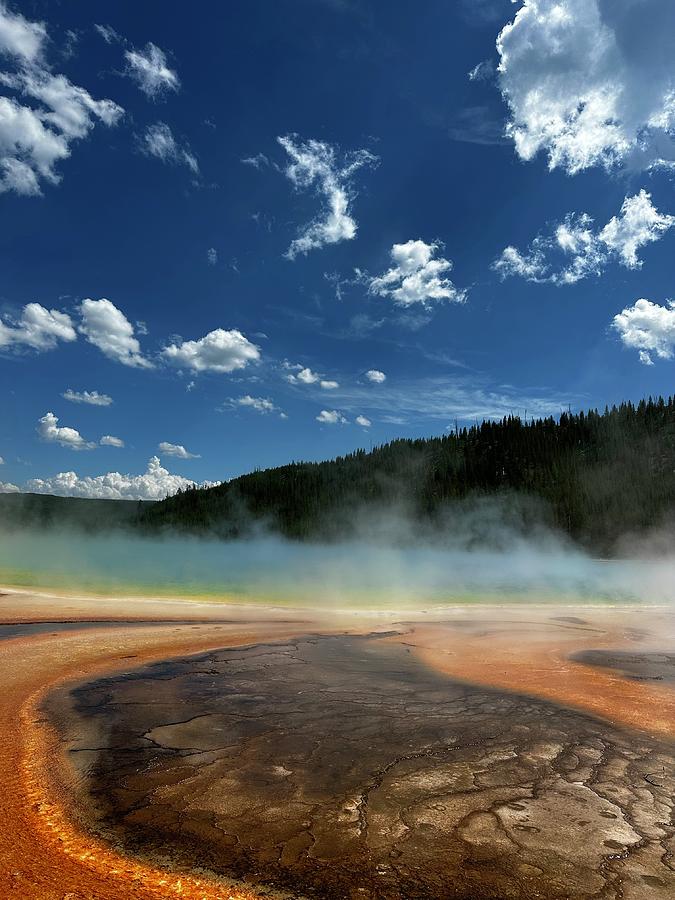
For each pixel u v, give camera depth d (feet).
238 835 13.71
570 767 18.12
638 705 25.34
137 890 11.59
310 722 22.52
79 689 27.09
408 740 20.51
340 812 14.92
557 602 76.13
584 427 422.82
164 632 43.68
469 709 24.49
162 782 16.75
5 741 20.01
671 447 341.21
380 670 31.96
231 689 27.43
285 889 11.61
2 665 31.68
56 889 11.58
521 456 404.57
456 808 15.19
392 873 12.14
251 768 17.81
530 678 30.40
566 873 12.19
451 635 44.80
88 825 14.20
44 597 63.77
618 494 284.41
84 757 18.63
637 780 17.19
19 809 14.99
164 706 24.48
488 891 11.55
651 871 12.32
